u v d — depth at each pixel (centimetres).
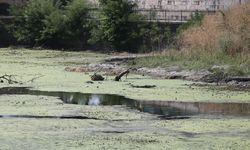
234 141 2731
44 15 10556
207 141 2728
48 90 4538
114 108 3700
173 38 8481
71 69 6312
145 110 3650
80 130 2958
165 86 4884
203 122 3256
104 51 9894
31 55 8756
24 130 2922
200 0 10144
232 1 9456
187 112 3600
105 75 5822
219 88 4828
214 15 7525
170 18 10194
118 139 2748
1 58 8050
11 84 4931
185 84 5059
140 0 10875
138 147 2581
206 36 6762
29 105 3731
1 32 10738
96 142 2672
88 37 10312
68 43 10481
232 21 6794
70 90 4553
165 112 3581
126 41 9688
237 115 3512
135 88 4719
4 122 3130
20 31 10656
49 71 6141
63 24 10381
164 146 2608
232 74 5334
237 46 6134
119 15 9706
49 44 10606
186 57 6322
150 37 9550
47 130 2938
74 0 10481
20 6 10925
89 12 10469
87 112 3519
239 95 4400
